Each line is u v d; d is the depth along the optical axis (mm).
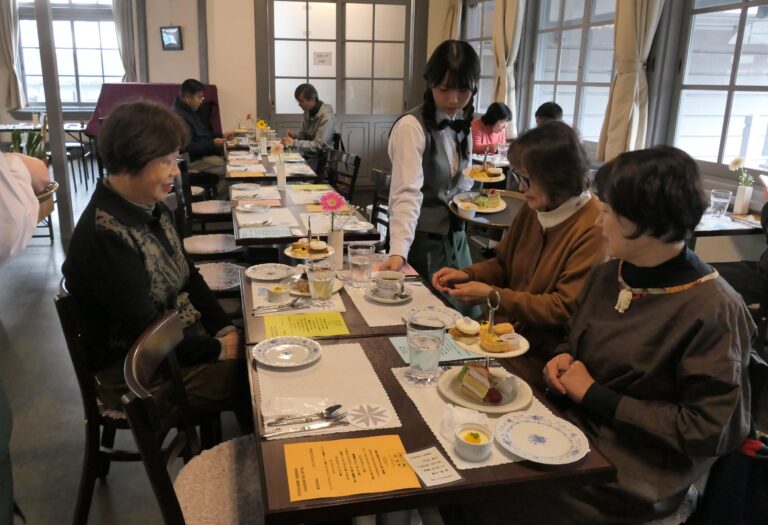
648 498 1258
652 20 3857
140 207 1736
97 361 1750
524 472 1026
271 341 1439
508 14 5621
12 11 9109
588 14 4820
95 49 9586
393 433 1121
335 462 1035
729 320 1204
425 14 7262
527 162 1654
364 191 7566
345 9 7113
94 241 1634
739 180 3482
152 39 9078
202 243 3350
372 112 7492
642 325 1308
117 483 2113
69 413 2533
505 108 5270
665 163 1207
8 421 1520
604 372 1373
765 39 3373
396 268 2047
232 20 6941
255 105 7215
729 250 3297
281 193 3350
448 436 1116
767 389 1448
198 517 1296
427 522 1399
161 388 1422
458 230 2498
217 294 2600
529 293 1732
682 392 1233
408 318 1582
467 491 987
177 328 1442
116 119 1647
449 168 2357
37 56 9555
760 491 1277
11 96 9391
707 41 3762
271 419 1150
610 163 1307
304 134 6203
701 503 1354
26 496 2031
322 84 7301
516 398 1260
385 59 7355
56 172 4863
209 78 9180
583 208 1697
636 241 1269
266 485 975
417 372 1317
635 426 1251
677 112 4016
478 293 1729
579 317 1485
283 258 2648
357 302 1755
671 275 1282
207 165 5789
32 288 3961
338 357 1403
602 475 1052
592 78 4863
